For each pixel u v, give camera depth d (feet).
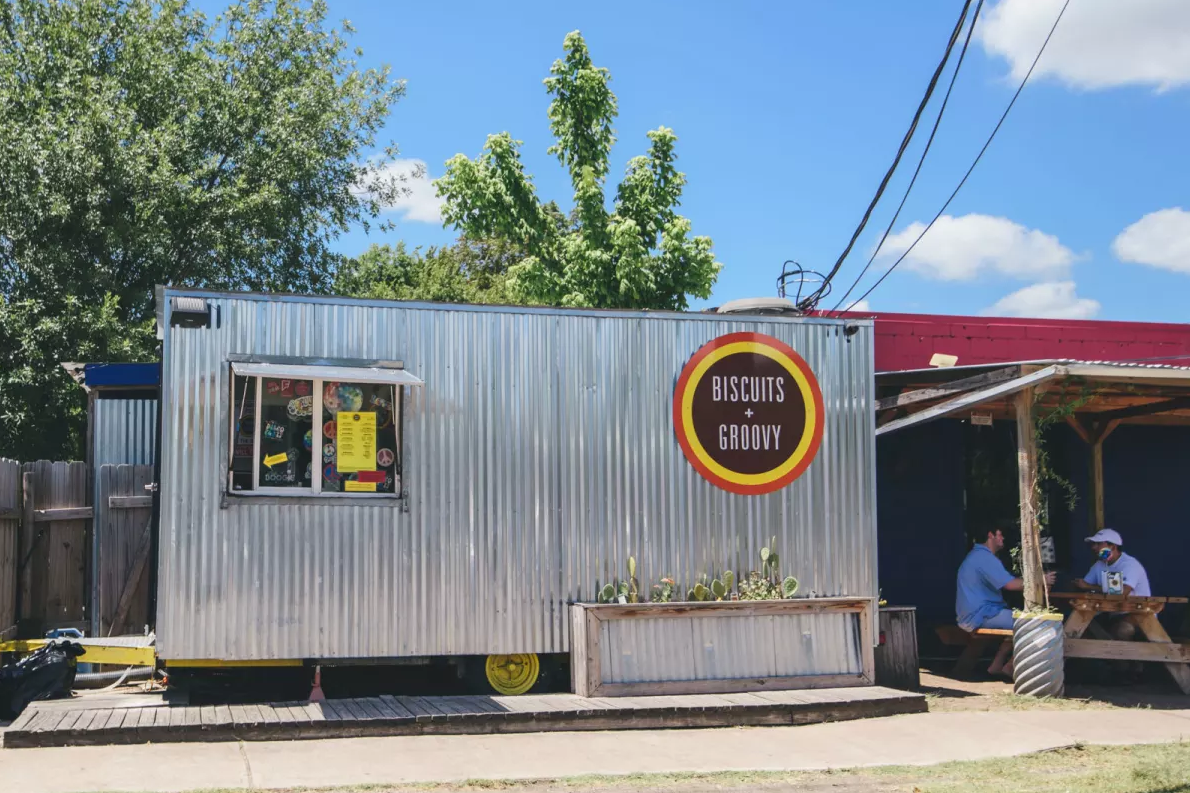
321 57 78.48
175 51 73.05
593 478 29.27
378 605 27.32
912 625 32.09
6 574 29.78
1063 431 42.55
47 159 61.57
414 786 20.20
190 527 26.13
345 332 27.63
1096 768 22.57
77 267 64.03
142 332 62.69
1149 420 42.19
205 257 69.62
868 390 31.81
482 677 28.71
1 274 63.98
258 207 68.80
